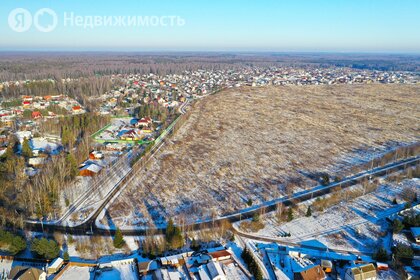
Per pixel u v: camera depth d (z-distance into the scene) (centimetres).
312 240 6694
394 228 6800
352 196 8506
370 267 5491
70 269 5644
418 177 9738
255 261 5622
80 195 8369
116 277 5484
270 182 9444
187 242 6500
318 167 10625
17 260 5806
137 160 10525
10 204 7600
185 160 11062
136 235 6688
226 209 7881
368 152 12038
